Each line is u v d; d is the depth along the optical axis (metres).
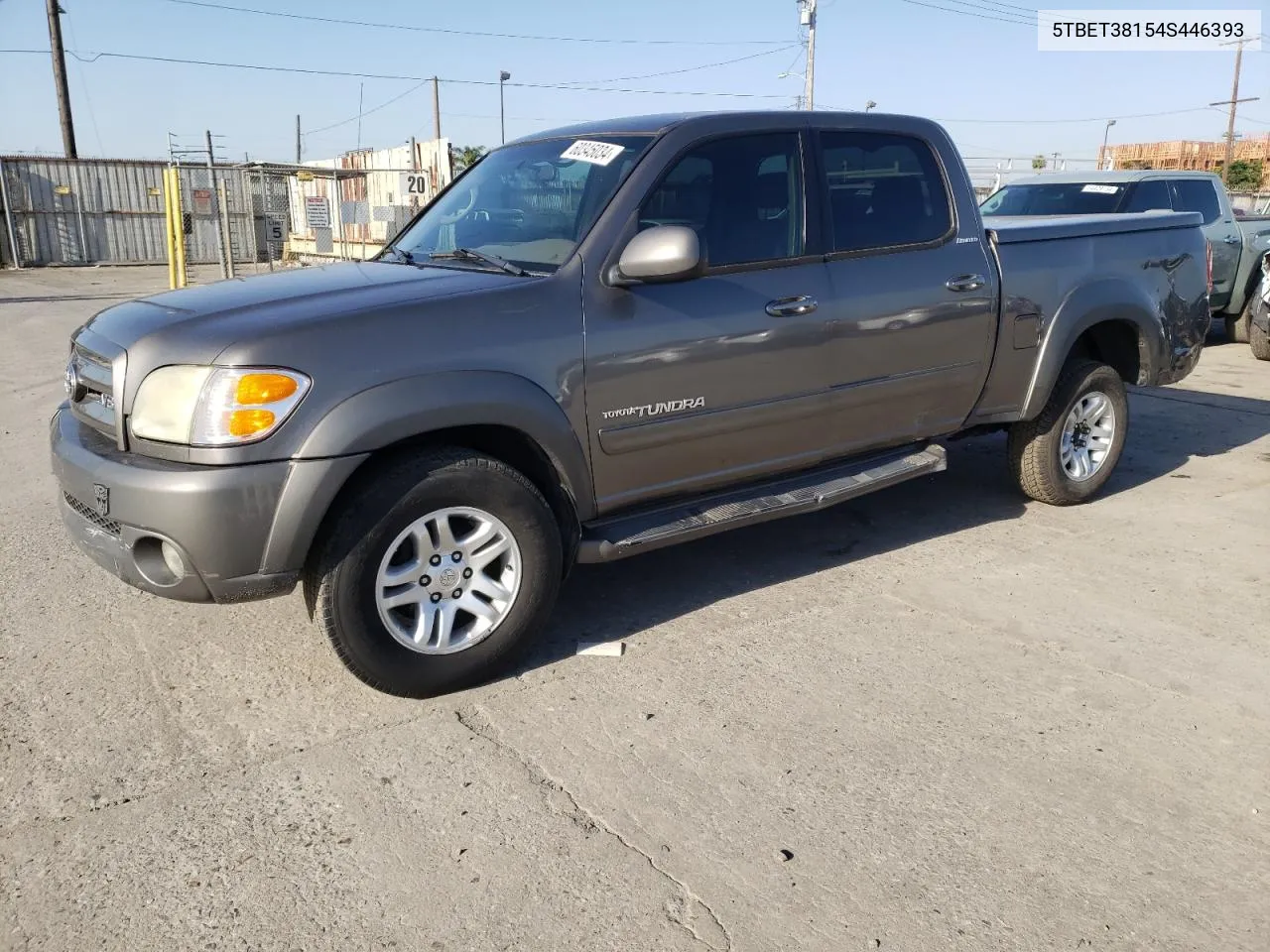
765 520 4.08
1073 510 5.57
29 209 28.95
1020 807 2.88
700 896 2.52
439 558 3.38
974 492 5.91
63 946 2.36
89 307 16.25
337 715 3.38
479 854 2.68
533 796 2.93
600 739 3.23
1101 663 3.74
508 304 3.43
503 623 3.52
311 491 3.06
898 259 4.42
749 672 3.68
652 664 3.74
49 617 4.12
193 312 3.31
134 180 30.06
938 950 2.34
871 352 4.35
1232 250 11.04
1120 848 2.70
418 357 3.24
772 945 2.36
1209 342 12.00
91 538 3.30
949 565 4.73
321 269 4.11
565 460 3.55
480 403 3.30
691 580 4.57
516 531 3.46
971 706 3.44
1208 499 5.75
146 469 3.05
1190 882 2.57
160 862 2.65
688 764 3.09
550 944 2.36
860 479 4.46
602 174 3.87
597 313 3.59
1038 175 11.62
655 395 3.75
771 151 4.14
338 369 3.12
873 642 3.93
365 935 2.39
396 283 3.55
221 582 3.08
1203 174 11.12
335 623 3.22
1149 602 4.30
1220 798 2.92
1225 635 3.98
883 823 2.80
